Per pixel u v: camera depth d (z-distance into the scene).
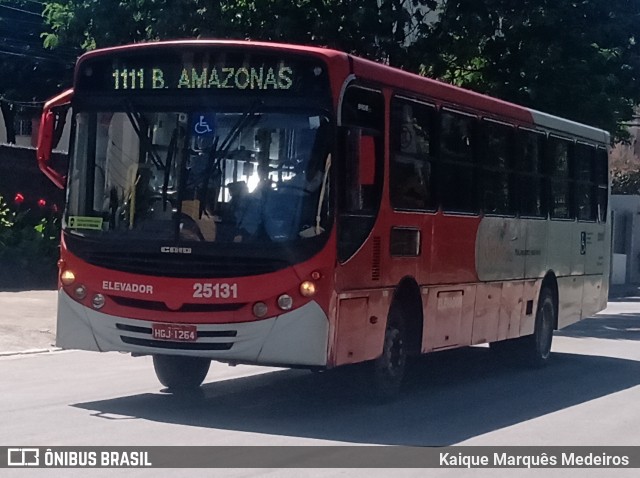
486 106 14.00
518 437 10.39
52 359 14.84
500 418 11.50
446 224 12.84
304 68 10.37
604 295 19.30
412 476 8.50
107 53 10.81
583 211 17.97
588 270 18.28
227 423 10.41
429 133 12.45
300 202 10.20
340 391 12.78
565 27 24.03
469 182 13.52
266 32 22.47
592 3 24.20
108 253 10.59
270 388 12.88
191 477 8.05
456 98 13.12
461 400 12.77
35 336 16.34
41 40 35.84
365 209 10.88
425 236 12.30
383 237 11.27
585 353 18.48
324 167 10.23
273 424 10.47
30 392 11.91
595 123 24.47
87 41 23.78
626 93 25.75
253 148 10.34
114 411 10.80
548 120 16.25
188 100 10.55
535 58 23.56
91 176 10.82
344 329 10.54
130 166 10.66
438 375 15.22
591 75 23.97
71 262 10.77
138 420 10.36
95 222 10.70
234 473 8.23
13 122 42.44
